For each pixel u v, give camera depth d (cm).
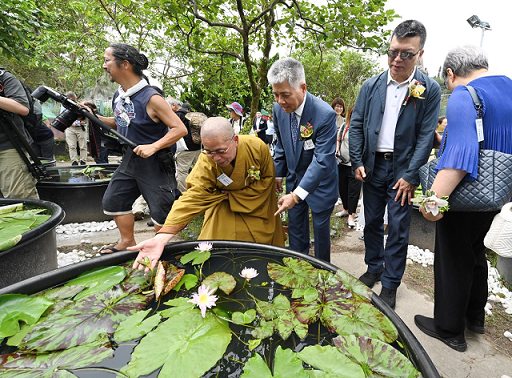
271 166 191
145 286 115
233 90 466
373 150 213
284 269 121
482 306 181
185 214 161
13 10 272
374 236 236
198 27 306
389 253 210
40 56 569
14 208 193
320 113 190
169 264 127
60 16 635
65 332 89
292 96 178
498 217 137
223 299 106
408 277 252
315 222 210
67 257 265
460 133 130
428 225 302
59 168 451
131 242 238
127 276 120
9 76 223
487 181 129
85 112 213
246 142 175
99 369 77
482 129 131
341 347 80
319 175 187
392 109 204
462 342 169
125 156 217
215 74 393
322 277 116
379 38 281
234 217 193
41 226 160
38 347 83
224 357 82
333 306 100
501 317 201
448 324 167
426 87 190
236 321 94
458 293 161
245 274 114
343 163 369
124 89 208
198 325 91
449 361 161
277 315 97
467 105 131
